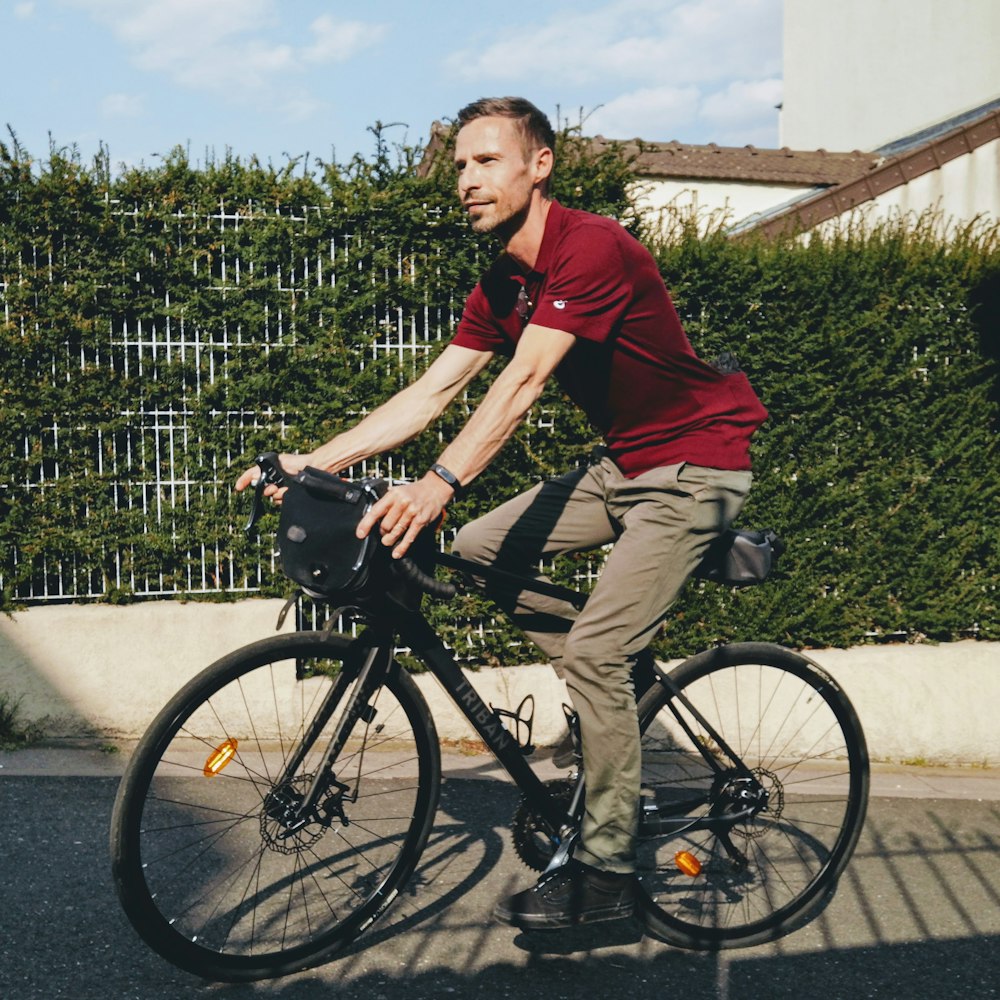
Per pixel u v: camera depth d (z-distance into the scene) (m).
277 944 2.77
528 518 2.99
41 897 3.10
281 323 4.74
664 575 2.77
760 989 2.83
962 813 4.30
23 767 4.22
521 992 2.74
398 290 4.76
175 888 2.73
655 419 2.83
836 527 5.17
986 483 5.30
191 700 2.61
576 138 4.93
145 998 2.60
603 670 2.75
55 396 4.55
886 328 5.14
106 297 4.58
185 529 4.72
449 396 3.04
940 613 5.22
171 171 4.58
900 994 2.83
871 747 5.03
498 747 2.90
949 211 10.18
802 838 3.27
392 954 2.89
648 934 3.12
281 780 2.72
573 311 2.56
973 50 15.60
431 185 4.75
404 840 2.96
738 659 3.18
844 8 18.02
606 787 2.78
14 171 4.45
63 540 4.59
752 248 5.09
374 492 2.46
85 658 4.56
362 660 2.78
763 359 5.03
